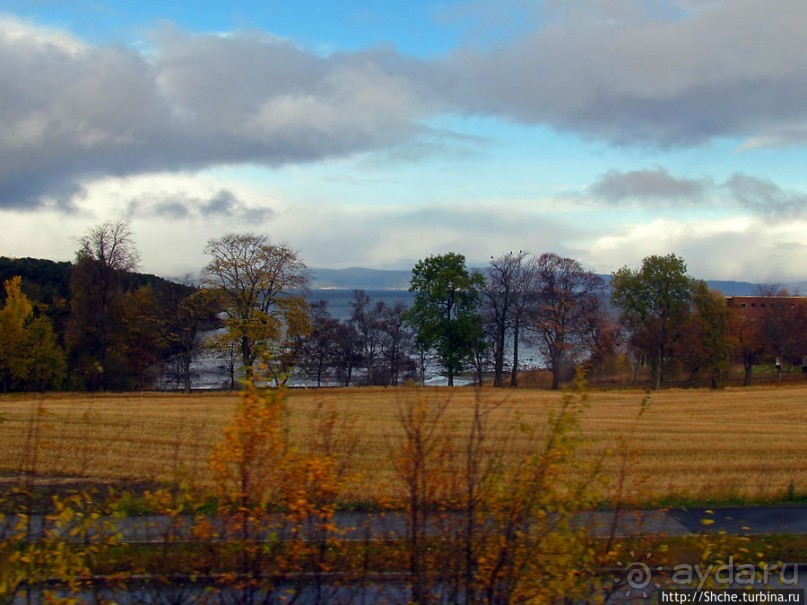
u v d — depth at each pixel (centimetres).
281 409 643
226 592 628
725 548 792
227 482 637
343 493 720
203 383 6009
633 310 5738
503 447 730
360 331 7394
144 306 5406
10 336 4638
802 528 1243
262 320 4497
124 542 698
